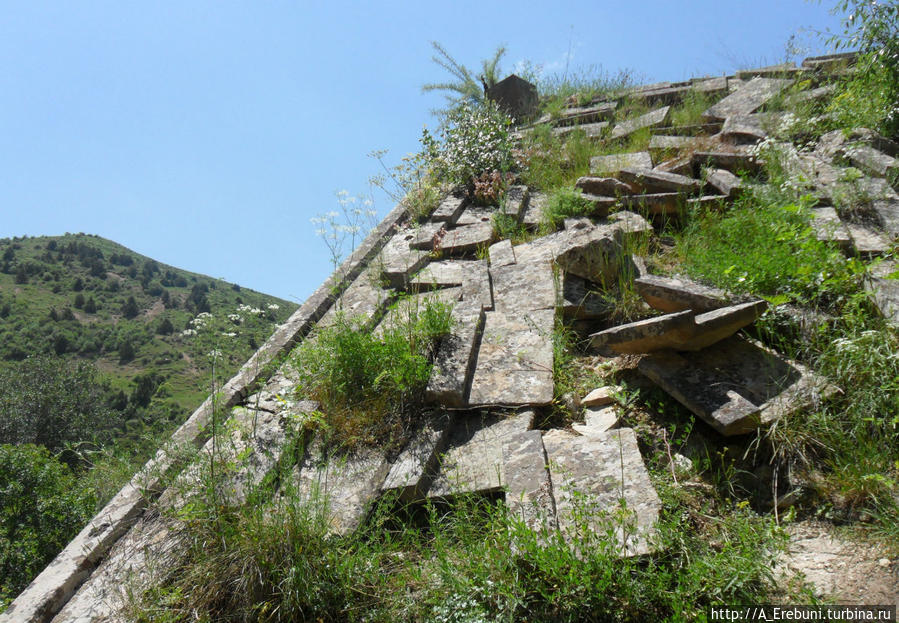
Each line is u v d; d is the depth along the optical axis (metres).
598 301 5.24
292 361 4.91
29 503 11.62
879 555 2.82
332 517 3.46
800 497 3.24
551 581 2.80
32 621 3.22
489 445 3.89
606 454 3.54
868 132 7.26
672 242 6.27
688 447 3.73
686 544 2.94
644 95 11.25
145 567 3.39
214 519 3.37
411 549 3.37
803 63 10.55
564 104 11.84
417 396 4.38
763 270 4.66
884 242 5.16
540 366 4.44
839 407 3.65
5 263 91.31
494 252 6.43
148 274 104.31
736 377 3.94
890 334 3.86
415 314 5.04
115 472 4.33
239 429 4.27
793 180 5.99
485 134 9.16
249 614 2.97
